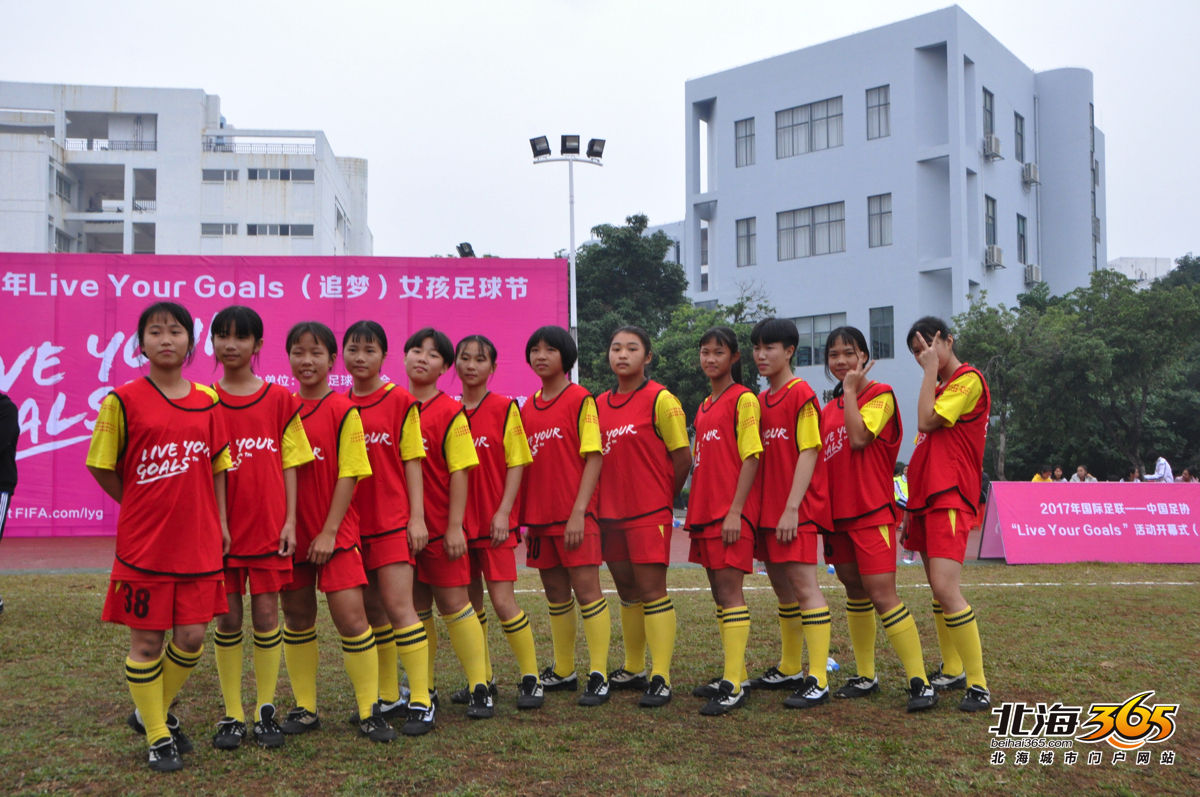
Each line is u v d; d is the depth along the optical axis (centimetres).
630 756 369
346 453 399
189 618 358
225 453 376
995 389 2322
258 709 392
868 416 455
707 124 3134
